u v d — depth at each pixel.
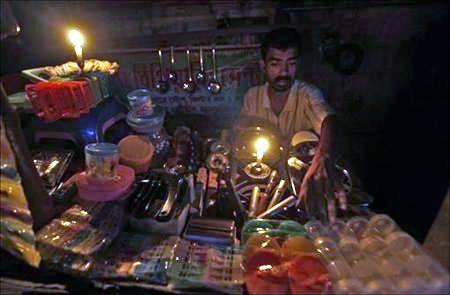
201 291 1.49
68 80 2.26
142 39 2.97
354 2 2.86
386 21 2.90
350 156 3.44
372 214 1.94
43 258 1.53
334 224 1.80
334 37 2.94
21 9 2.86
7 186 1.48
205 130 3.16
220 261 1.63
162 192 2.00
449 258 2.47
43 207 1.69
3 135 1.42
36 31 2.95
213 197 2.18
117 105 2.62
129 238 1.78
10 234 1.53
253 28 2.90
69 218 1.77
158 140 2.56
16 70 2.98
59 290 1.51
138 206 1.88
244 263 1.57
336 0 2.86
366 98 3.20
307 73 3.09
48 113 2.13
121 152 2.18
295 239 1.62
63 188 2.01
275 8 2.89
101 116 2.34
